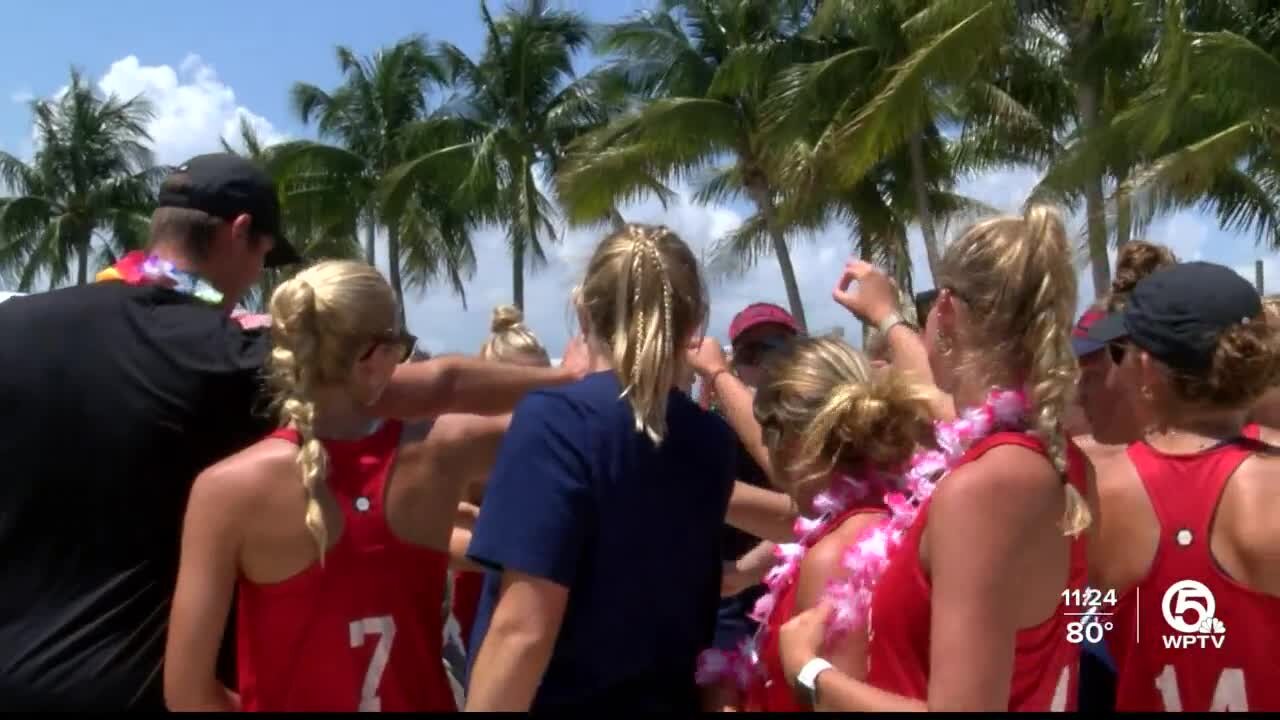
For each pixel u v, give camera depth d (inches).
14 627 102.3
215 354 104.5
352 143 1422.2
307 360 99.7
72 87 1638.8
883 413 106.0
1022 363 85.5
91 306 104.6
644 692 95.3
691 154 954.1
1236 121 687.7
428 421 105.1
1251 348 101.0
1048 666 83.7
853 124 717.9
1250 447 104.3
